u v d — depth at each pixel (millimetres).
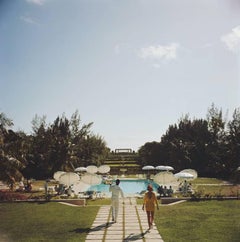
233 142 41219
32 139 44281
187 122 50406
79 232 13945
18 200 21984
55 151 44625
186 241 12414
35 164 43938
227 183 33844
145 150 55094
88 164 51438
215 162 42906
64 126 48844
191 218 16250
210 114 46562
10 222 15984
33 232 14031
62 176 25266
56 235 13500
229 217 16312
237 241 12305
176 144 47531
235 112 41844
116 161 67438
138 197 24922
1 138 27891
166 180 25281
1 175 26797
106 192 30422
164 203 21406
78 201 21531
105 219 16469
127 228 14586
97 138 58531
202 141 45531
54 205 20609
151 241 12508
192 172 29719
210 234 13289
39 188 31438
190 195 23844
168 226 14789
